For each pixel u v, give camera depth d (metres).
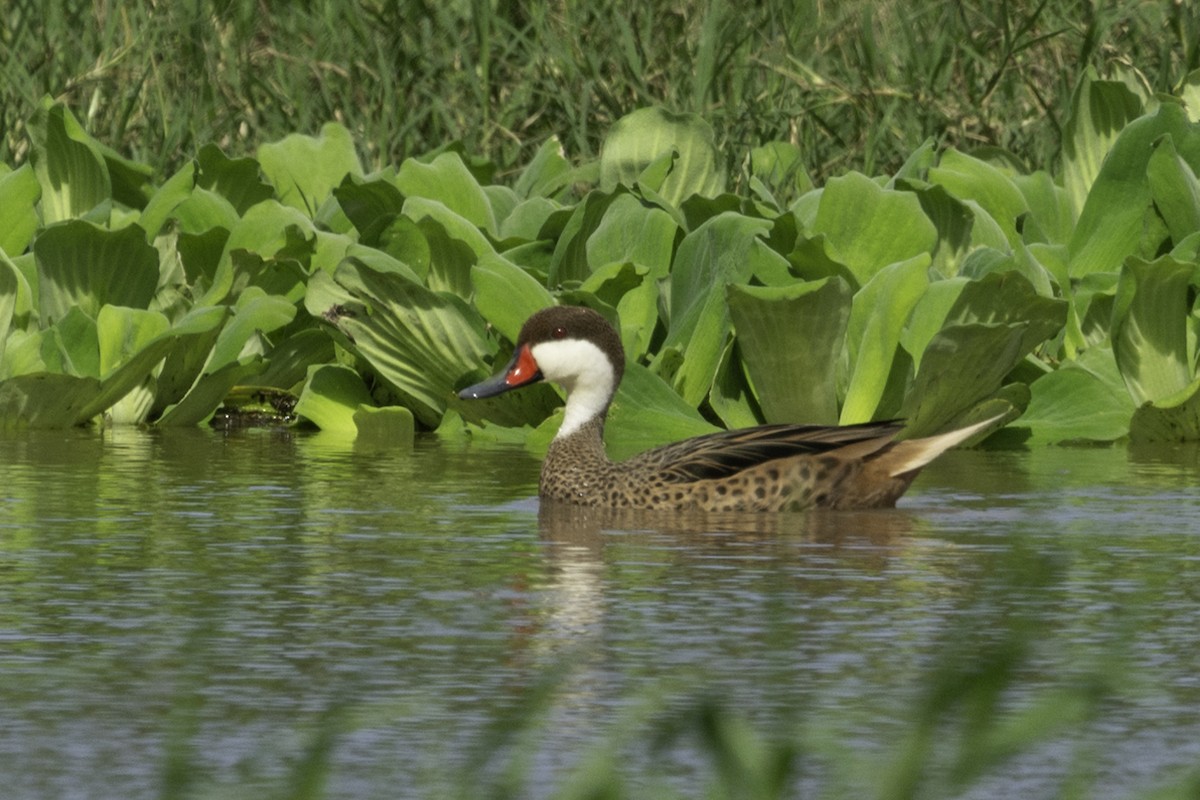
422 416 15.84
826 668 7.87
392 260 15.32
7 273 15.52
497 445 14.87
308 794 6.14
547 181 18.16
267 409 16.27
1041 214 17.83
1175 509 11.77
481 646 8.24
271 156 18.19
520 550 10.43
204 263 16.92
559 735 7.01
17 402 15.17
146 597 9.15
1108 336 16.44
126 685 7.64
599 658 8.04
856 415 14.65
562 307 12.77
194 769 6.64
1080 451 14.63
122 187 18.12
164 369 15.87
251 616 8.77
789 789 6.47
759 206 16.64
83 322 15.67
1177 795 5.79
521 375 12.76
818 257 15.16
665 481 11.90
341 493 12.30
